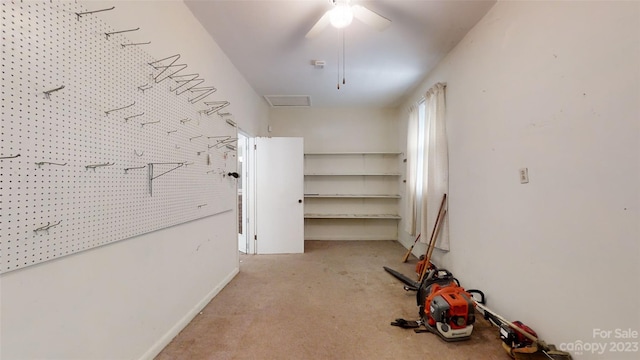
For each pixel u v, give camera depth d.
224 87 2.70
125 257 1.36
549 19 1.49
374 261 3.54
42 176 0.95
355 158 4.88
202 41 2.22
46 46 0.96
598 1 1.22
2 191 0.83
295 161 3.98
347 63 2.98
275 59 2.86
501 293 1.91
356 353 1.62
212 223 2.38
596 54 1.23
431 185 2.96
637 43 1.06
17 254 0.88
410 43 2.55
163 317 1.66
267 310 2.16
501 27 1.91
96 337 1.19
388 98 4.27
